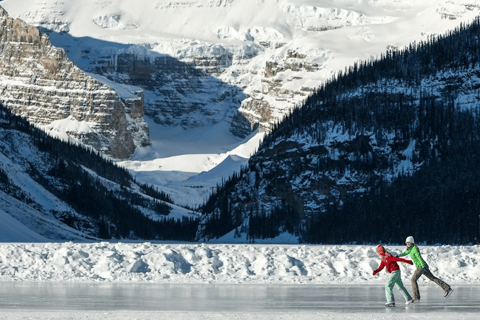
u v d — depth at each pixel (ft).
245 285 202.80
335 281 213.66
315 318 142.82
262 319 141.38
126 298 171.42
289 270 226.99
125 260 230.27
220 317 143.13
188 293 182.09
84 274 222.48
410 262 169.48
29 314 145.38
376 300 170.60
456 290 192.75
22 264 233.96
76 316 142.92
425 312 151.43
